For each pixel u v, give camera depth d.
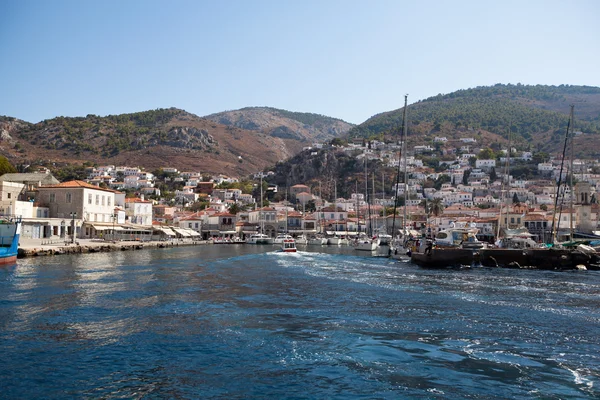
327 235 163.75
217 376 18.41
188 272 52.09
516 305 31.98
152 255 80.12
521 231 79.25
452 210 174.38
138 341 22.73
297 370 19.06
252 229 169.88
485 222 136.38
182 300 33.47
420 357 20.69
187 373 18.67
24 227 84.62
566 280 46.06
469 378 18.31
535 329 25.34
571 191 69.19
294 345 22.30
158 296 34.94
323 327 25.73
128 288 38.50
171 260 68.94
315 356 20.75
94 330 24.58
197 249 106.81
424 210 187.00
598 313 29.31
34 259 63.66
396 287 40.88
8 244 58.09
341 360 20.25
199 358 20.41
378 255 86.69
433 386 17.53
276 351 21.39
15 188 100.50
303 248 119.38
